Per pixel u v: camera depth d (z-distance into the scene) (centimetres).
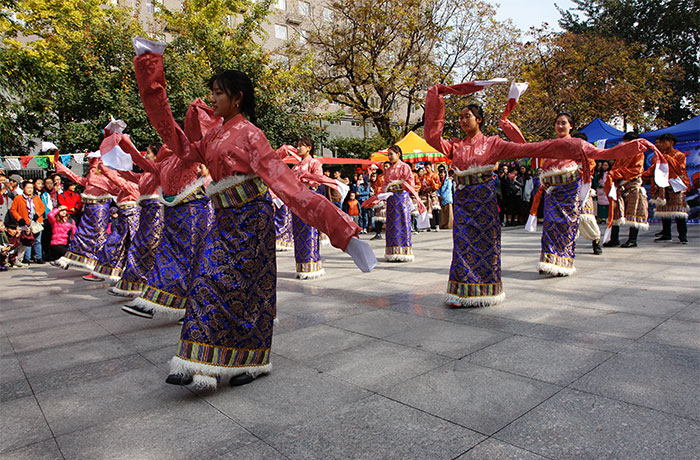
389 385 262
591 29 2930
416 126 2033
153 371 302
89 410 247
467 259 419
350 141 2262
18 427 231
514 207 1295
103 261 585
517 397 241
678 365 272
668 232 807
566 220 523
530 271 579
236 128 255
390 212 706
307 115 1791
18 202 818
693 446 191
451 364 289
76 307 498
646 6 2880
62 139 1245
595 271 558
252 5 1906
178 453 202
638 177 741
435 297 470
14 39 1420
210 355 251
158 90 260
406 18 1838
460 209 421
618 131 1228
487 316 391
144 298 383
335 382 270
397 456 193
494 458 189
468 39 1938
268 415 233
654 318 363
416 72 1912
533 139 2016
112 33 1311
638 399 233
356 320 396
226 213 259
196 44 1616
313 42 1961
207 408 244
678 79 2531
